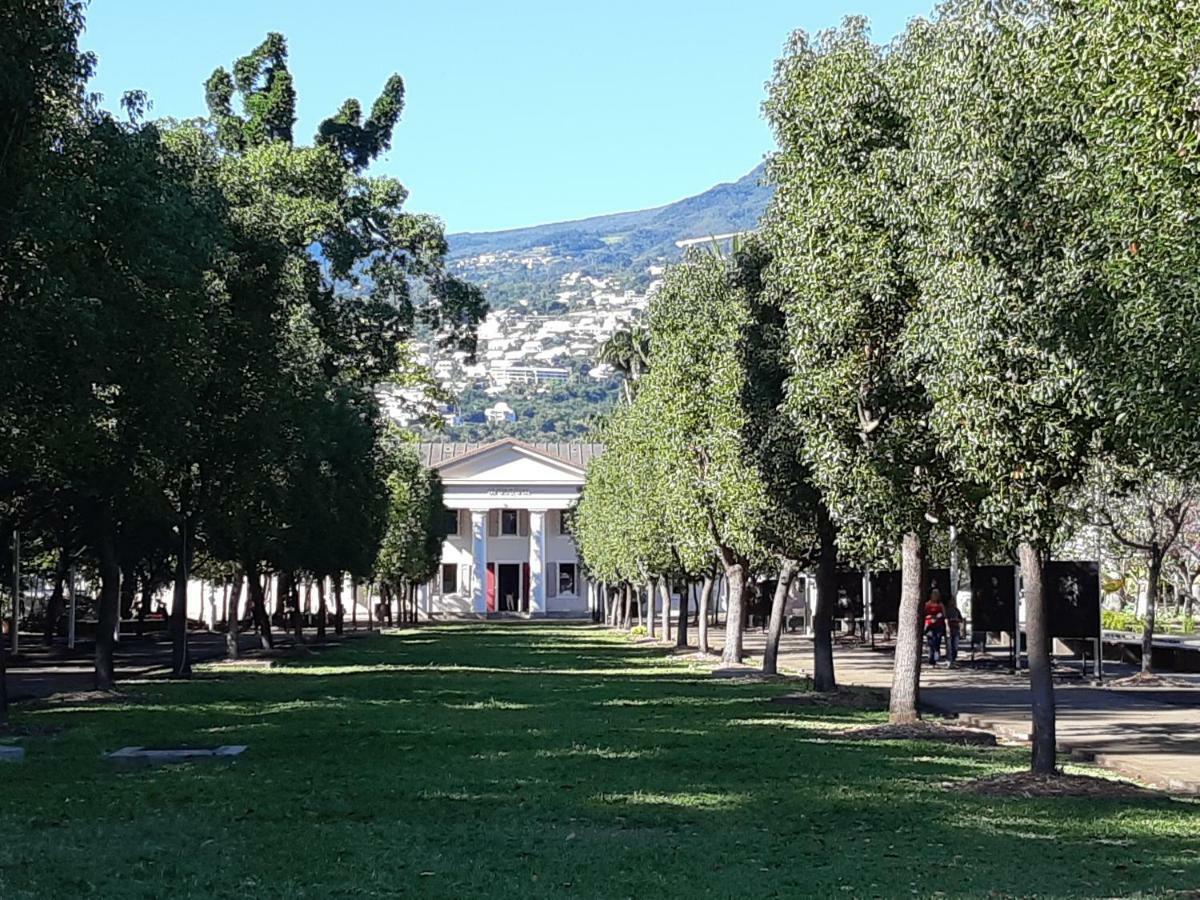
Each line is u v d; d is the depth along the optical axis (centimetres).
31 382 2088
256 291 3200
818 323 2131
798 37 2323
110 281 2173
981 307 1498
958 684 3506
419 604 12112
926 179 1689
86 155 2139
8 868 1133
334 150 5606
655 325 4078
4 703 2344
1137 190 1170
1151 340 1141
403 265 5466
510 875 1120
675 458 3934
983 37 1541
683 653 5359
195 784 1642
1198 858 1222
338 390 5094
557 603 12425
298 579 6706
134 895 1034
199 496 3616
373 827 1345
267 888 1062
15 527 2945
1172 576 5941
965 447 1602
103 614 3153
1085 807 1512
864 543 2189
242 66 5578
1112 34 1173
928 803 1523
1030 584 1717
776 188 2417
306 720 2514
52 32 1820
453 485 12062
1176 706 2812
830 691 2961
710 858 1200
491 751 2003
